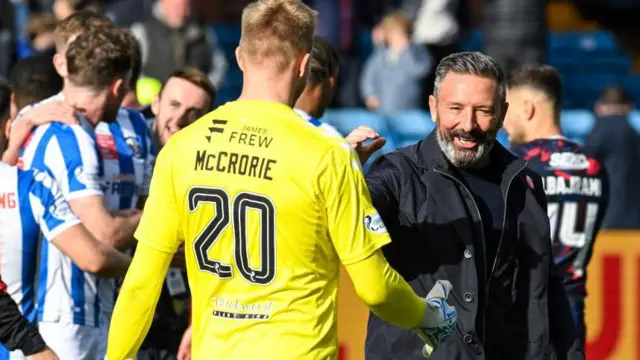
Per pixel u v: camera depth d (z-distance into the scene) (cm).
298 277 1283
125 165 1795
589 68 5575
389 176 1495
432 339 1358
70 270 1658
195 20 3853
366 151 1523
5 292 1458
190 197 1305
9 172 1573
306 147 1278
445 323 1353
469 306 1473
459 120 1455
